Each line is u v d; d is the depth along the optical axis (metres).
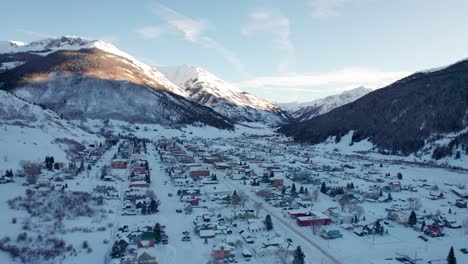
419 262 91.88
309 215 124.44
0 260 86.25
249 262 90.88
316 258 93.12
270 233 110.00
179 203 140.25
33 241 96.19
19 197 125.19
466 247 102.62
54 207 121.44
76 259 89.25
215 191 157.75
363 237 108.94
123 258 89.38
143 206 126.25
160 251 95.81
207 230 108.31
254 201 146.38
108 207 130.00
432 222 122.62
